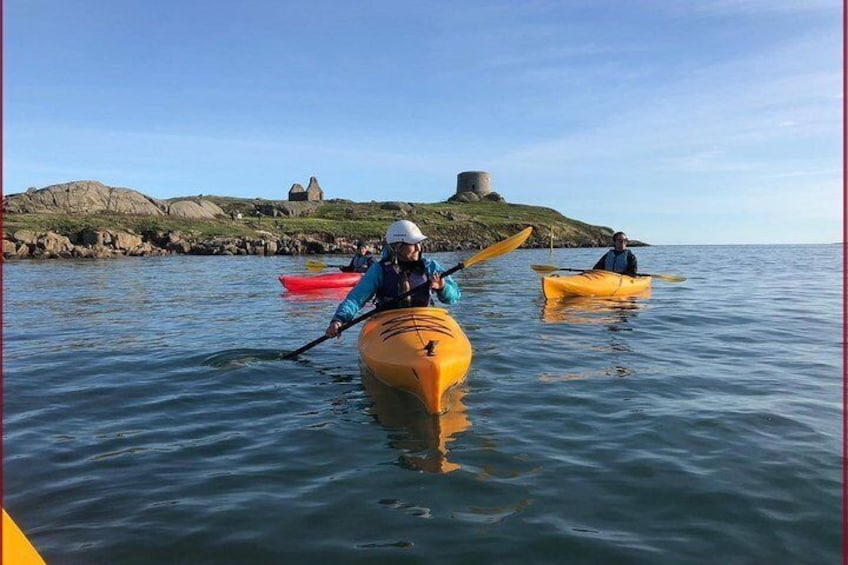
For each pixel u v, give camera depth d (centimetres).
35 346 754
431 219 6762
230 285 1680
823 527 291
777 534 285
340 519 303
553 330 834
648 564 262
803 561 264
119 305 1201
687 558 267
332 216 6519
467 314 998
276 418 460
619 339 764
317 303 1234
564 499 321
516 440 406
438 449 392
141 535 290
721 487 333
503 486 337
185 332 860
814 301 1196
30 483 349
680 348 705
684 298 1232
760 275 2044
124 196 5162
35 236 3625
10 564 247
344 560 268
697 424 432
